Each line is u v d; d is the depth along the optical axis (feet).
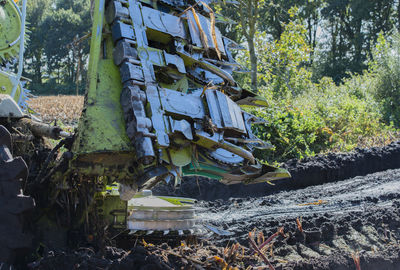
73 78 237.45
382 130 68.59
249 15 59.72
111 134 14.35
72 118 84.84
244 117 17.49
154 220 16.71
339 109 68.13
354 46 213.46
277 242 19.54
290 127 52.16
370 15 209.77
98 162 14.49
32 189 15.52
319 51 222.89
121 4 15.58
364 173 43.91
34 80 239.91
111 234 16.22
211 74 17.88
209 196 36.17
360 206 27.76
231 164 16.69
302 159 43.60
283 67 82.69
